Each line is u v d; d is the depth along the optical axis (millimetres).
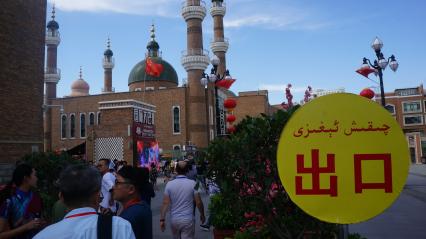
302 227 5121
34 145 18344
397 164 3277
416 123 81000
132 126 31375
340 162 3389
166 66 65688
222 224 8117
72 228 2467
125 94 58719
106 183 8734
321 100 3488
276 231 5121
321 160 3430
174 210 6820
